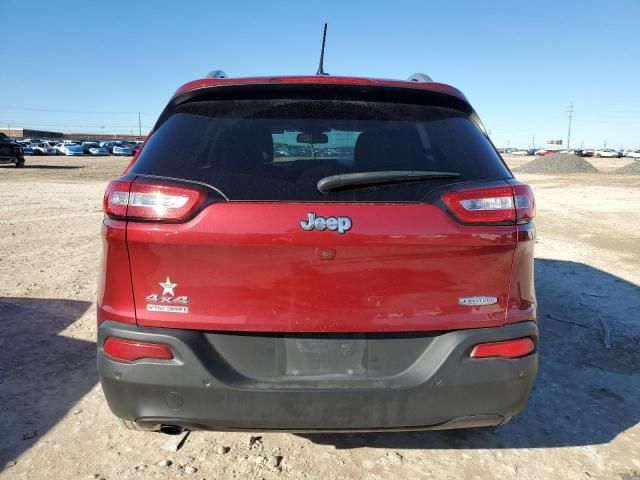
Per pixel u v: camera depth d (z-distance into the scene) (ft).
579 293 18.85
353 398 7.03
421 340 7.31
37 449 9.19
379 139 7.77
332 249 6.91
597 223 36.19
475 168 7.59
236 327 7.05
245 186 7.07
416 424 7.28
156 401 7.14
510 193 7.38
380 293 7.06
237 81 8.00
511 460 9.07
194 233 6.87
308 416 7.07
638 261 24.00
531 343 7.54
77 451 9.16
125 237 7.04
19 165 110.32
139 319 7.13
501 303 7.37
